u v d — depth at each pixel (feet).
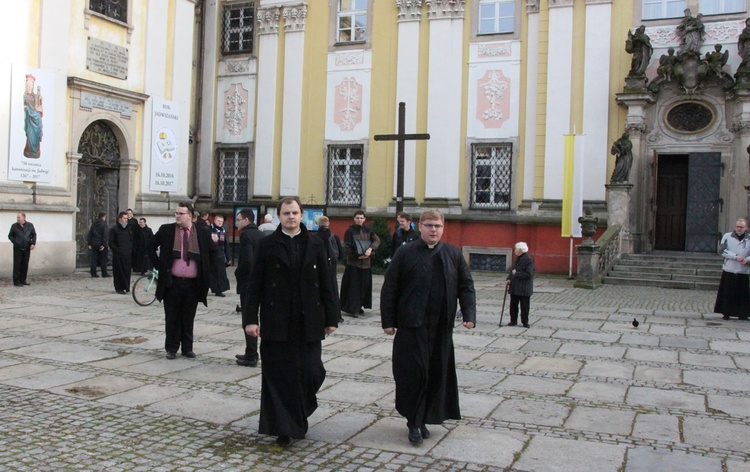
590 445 17.94
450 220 72.43
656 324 38.37
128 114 66.80
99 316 38.32
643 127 65.98
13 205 55.21
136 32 67.56
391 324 18.01
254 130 81.71
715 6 65.26
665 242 69.41
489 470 16.15
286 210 17.94
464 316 18.31
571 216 64.49
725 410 21.39
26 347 29.40
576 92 68.49
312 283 17.80
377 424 19.54
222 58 83.10
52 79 58.65
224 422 19.52
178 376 24.82
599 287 57.62
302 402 17.57
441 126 73.15
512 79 71.20
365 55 76.64
